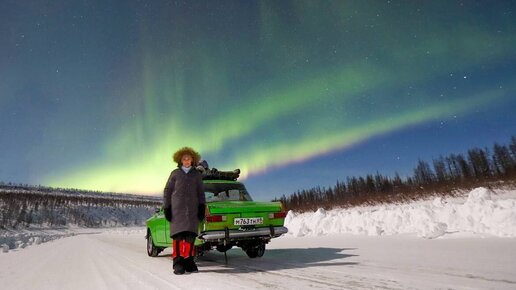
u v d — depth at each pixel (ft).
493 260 11.93
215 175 19.77
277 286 9.40
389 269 11.30
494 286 8.09
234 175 20.16
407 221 28.14
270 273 11.93
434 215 26.20
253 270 12.99
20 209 460.96
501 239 18.22
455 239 19.93
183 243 12.81
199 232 14.98
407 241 21.04
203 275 12.11
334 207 192.54
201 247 16.10
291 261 15.31
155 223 21.12
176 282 10.89
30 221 428.15
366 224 31.19
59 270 15.85
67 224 469.57
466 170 166.81
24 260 23.03
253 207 15.98
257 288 9.19
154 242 21.65
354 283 9.28
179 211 12.85
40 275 14.38
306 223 37.06
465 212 24.20
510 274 9.44
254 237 15.74
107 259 20.52
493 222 21.25
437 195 142.20
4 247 35.88
